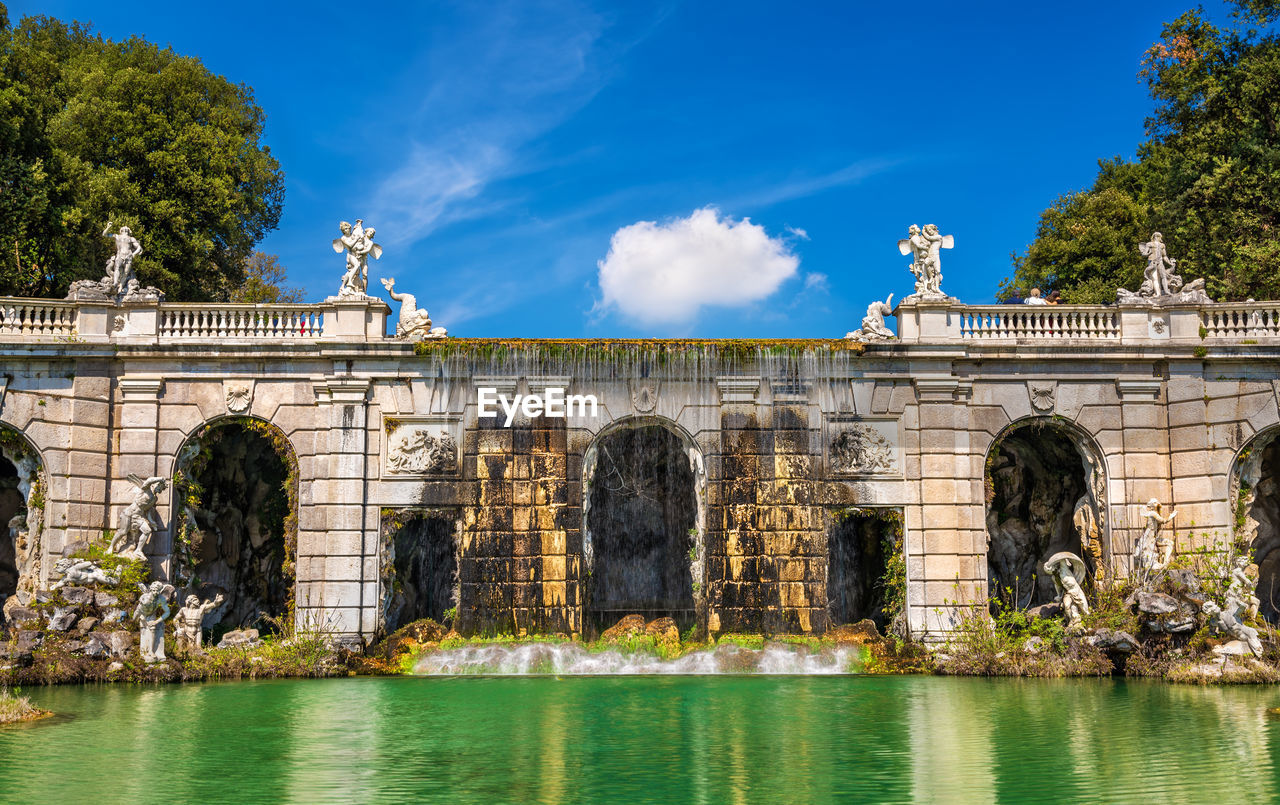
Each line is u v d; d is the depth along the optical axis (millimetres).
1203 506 33375
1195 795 15039
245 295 63469
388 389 33812
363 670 31406
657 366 34094
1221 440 33500
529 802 14820
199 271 52938
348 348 33469
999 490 38625
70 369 33062
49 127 47719
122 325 33531
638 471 40688
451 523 36969
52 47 55438
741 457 33844
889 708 23391
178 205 50375
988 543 38562
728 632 33031
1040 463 37719
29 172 41094
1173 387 34156
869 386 34344
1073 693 25812
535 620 32906
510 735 20000
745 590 33312
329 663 30938
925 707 23516
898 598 34031
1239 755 17797
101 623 29125
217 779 16188
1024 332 34688
